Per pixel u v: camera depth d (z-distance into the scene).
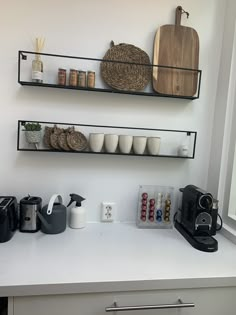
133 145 1.42
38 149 1.35
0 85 1.34
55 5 1.34
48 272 0.98
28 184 1.43
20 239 1.25
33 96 1.37
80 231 1.38
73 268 1.02
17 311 0.92
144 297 0.99
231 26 1.43
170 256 1.16
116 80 1.41
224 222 1.48
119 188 1.52
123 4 1.40
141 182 1.54
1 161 1.39
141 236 1.37
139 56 1.42
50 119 1.41
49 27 1.35
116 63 1.40
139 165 1.53
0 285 0.88
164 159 1.55
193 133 1.56
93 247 1.21
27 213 1.31
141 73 1.43
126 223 1.53
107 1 1.39
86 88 1.34
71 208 1.43
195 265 1.09
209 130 1.58
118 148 1.42
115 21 1.41
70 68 1.39
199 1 1.48
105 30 1.40
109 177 1.50
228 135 1.46
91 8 1.38
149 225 1.49
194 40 1.47
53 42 1.36
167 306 0.99
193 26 1.49
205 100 1.56
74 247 1.20
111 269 1.03
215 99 1.56
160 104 1.51
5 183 1.41
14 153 1.39
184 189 1.46
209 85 1.55
